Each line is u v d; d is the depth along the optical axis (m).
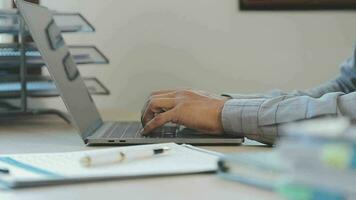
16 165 0.54
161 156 0.60
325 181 0.30
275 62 1.72
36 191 0.45
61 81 0.87
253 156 0.43
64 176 0.48
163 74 1.65
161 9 1.63
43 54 0.82
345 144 0.30
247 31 1.69
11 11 1.14
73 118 0.82
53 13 1.20
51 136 0.92
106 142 0.79
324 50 1.75
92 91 1.53
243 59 1.69
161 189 0.45
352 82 1.18
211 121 0.83
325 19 1.74
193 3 1.65
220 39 1.67
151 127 0.84
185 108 0.85
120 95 1.62
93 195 0.43
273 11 1.70
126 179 0.49
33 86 1.28
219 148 0.76
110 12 1.60
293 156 0.32
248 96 0.97
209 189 0.44
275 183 0.38
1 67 1.22
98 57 1.51
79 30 1.34
